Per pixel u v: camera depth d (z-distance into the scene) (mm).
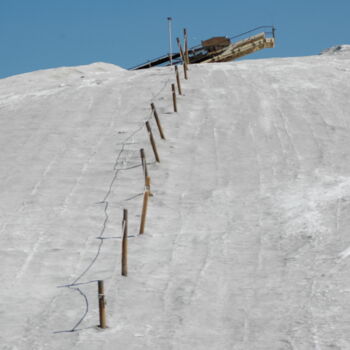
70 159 27094
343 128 28781
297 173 23859
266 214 20469
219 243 18766
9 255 19047
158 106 32844
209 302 15312
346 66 39594
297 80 36344
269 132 28703
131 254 18625
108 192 23469
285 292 15289
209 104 32719
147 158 26453
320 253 17156
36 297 16547
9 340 14398
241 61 44281
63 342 14125
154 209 21828
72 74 50938
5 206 22922
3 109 36656
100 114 32688
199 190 23172
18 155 28203
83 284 17094
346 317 13656
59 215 21797
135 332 14273
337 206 20188
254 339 13312
